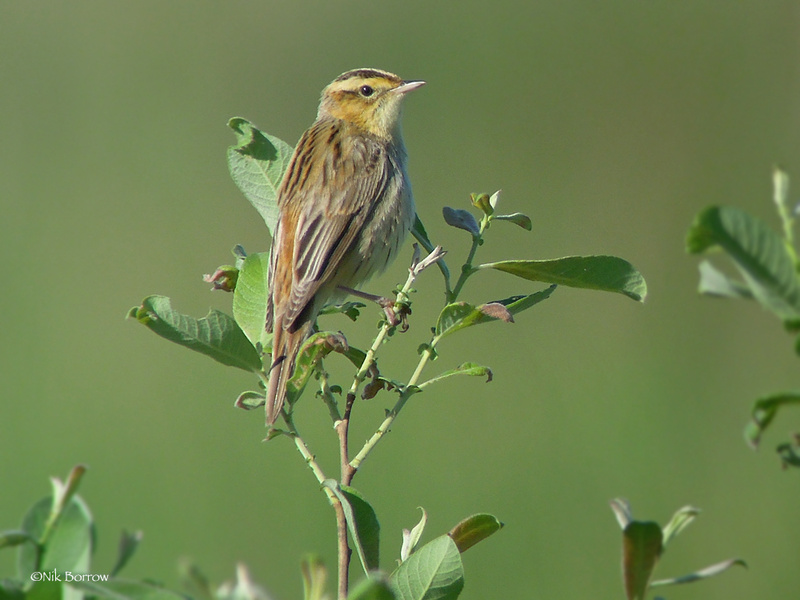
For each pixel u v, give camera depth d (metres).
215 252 17.09
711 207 2.63
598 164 17.78
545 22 20.39
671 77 18.81
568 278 4.74
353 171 7.51
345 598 4.09
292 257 7.01
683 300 15.40
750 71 18.56
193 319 4.60
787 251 2.63
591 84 19.11
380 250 7.60
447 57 19.92
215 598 3.46
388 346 14.48
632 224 16.75
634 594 3.31
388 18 20.14
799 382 13.48
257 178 6.11
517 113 18.95
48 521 3.35
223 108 19.47
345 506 3.85
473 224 4.95
